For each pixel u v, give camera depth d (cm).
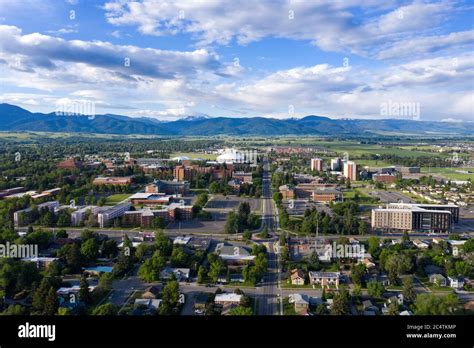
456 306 15625
